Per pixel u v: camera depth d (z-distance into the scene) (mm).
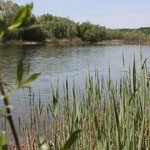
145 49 29766
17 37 38219
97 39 52875
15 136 336
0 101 6078
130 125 2031
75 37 50562
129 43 52750
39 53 22656
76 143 2143
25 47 30859
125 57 20094
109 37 53219
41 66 13961
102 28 55531
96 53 24594
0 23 316
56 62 16203
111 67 13961
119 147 1409
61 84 8641
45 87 8102
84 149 2201
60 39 48094
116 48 33625
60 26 47906
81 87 7574
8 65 13805
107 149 1430
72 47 34344
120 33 54094
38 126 2736
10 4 28797
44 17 52562
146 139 2199
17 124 4184
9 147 3172
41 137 441
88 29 52938
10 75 10398
